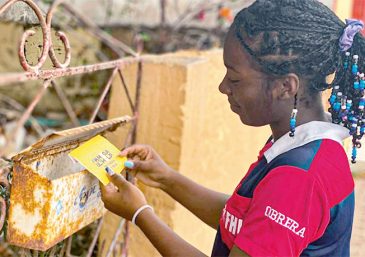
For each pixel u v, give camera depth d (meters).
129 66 2.60
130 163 1.69
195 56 2.82
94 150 1.64
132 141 2.17
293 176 1.30
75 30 4.18
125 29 5.04
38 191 1.43
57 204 1.46
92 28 3.88
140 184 2.68
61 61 1.67
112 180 1.56
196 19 5.06
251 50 1.35
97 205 1.74
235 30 1.38
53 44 1.65
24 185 1.43
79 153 1.59
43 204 1.43
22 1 1.45
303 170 1.30
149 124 2.63
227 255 1.45
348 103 1.43
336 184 1.33
